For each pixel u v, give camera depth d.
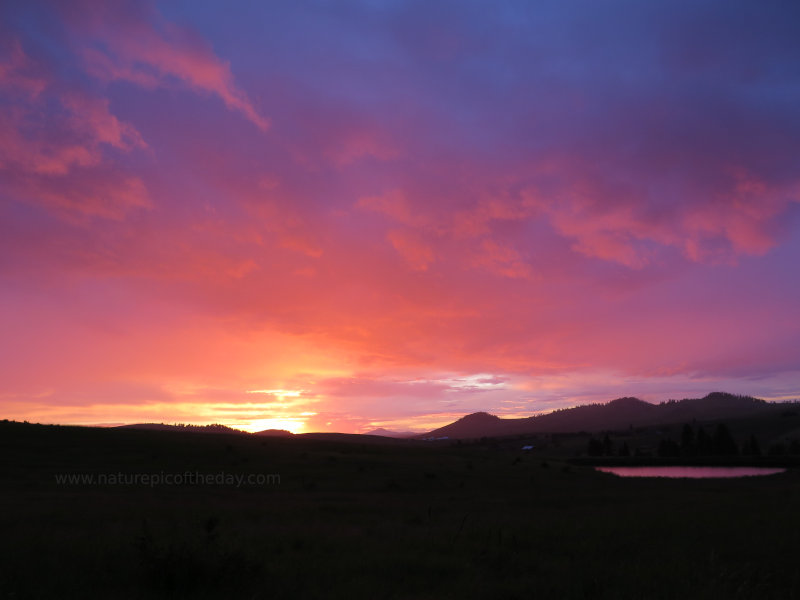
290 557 11.14
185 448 53.47
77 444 51.06
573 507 24.92
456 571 10.32
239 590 8.58
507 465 58.81
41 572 9.36
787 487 38.72
